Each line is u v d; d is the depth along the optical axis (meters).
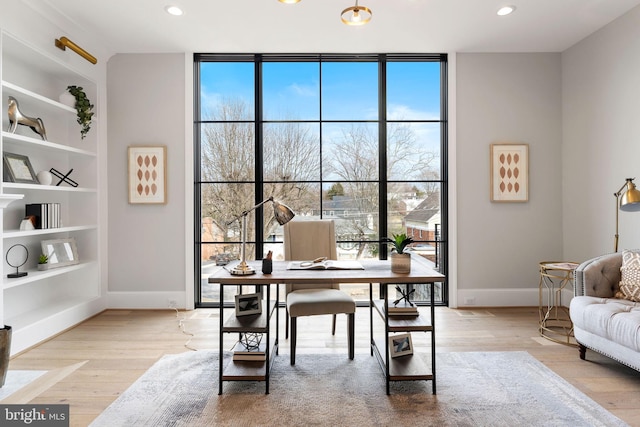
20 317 3.12
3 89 2.84
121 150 3.96
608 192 3.42
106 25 3.38
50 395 2.18
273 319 3.68
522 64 4.04
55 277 3.69
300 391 2.22
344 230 4.07
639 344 2.06
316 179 4.07
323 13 3.20
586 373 2.44
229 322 2.24
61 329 3.26
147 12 3.16
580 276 2.73
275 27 3.44
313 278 2.14
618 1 3.03
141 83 3.96
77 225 3.81
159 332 3.27
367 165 4.09
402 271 2.27
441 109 4.11
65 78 3.67
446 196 4.09
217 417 1.95
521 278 4.05
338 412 1.99
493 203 4.04
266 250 4.05
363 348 2.90
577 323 2.60
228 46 3.82
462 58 4.03
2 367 2.27
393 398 2.14
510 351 2.81
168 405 2.06
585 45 3.69
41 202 3.57
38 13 2.99
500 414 1.97
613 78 3.34
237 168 4.06
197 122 4.04
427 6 3.10
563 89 4.03
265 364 2.32
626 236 3.23
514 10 3.18
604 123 3.46
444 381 2.34
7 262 3.20
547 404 2.06
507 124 4.03
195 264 4.04
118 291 3.98
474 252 4.04
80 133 3.81
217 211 4.07
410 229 4.11
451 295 4.03
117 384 2.32
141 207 3.97
